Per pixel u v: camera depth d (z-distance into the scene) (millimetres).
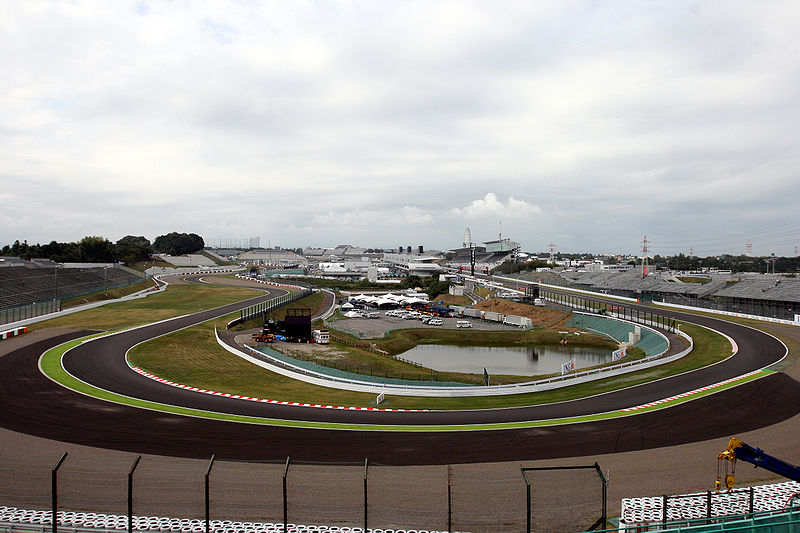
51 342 54500
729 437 28172
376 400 36594
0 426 28125
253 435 27844
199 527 17531
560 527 18047
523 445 26750
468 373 61281
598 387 41719
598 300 116438
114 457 24078
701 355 52625
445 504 19797
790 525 16594
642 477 22875
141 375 42531
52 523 16516
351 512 19109
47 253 175000
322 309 115438
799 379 40312
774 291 92688
